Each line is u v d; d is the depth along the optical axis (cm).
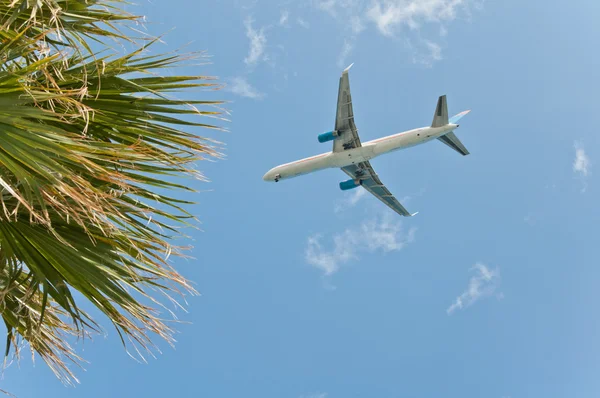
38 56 423
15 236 411
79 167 389
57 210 401
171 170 449
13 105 346
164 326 422
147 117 456
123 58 454
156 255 443
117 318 416
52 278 411
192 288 438
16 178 382
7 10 433
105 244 428
